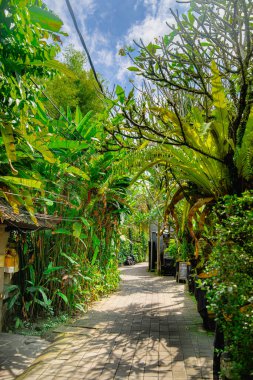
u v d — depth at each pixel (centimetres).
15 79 394
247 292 330
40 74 411
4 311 652
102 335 620
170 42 482
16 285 655
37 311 734
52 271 758
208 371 450
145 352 527
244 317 315
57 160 591
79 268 824
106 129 536
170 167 552
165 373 445
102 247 985
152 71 491
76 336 614
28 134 470
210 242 545
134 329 661
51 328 666
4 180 448
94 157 755
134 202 1031
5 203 523
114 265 1180
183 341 580
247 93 475
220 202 445
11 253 623
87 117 703
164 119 538
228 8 441
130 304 916
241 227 357
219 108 456
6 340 590
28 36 384
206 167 492
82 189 753
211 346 551
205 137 486
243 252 351
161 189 738
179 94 605
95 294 959
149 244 1925
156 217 1204
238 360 321
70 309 773
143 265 2438
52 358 502
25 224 546
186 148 521
